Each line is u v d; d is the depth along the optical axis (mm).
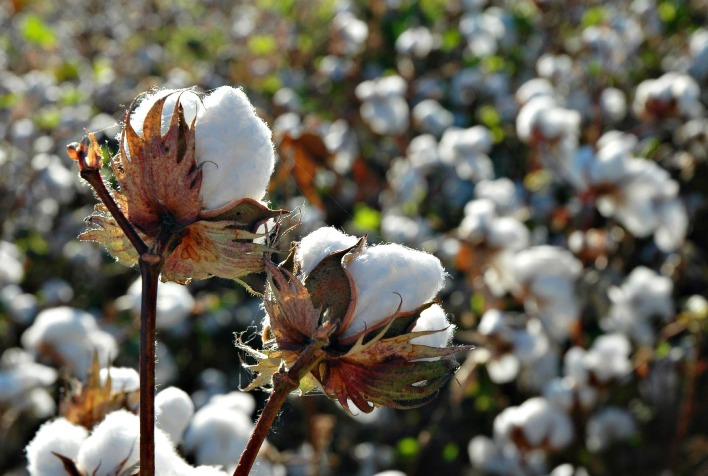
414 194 5316
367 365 1288
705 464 4125
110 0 9375
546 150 4562
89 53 8312
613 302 4410
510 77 6926
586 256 4586
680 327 4164
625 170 4406
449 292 4695
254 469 2162
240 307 4973
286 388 1246
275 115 5719
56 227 5594
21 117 5965
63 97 6516
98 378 1752
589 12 7148
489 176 5430
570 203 5145
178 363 4816
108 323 4445
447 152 5430
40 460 1545
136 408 1763
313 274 1312
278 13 8414
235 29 8250
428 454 4477
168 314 3842
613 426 4223
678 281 4801
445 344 1350
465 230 4277
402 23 7367
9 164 5590
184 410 1809
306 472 3893
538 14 7504
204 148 1266
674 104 5027
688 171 5266
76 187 5715
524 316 4184
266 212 1292
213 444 2121
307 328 1287
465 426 4543
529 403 4047
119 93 6898
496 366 4086
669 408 4316
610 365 4055
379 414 4602
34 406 3986
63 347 3596
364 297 1297
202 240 1280
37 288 5336
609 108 5891
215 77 7148
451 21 7469
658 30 6926
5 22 8977
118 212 1250
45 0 9492
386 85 5883
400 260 1313
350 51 7121
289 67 7465
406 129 5992
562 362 4504
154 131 1257
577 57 6367
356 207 5191
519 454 4074
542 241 4941
